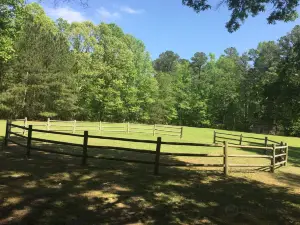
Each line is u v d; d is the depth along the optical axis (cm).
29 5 3669
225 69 6606
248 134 4153
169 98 5791
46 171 898
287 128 5000
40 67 3712
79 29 4603
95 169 970
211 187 861
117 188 770
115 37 4791
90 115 4781
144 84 5297
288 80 1562
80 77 4322
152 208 643
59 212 581
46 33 3928
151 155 1408
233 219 622
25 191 694
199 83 6041
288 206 746
